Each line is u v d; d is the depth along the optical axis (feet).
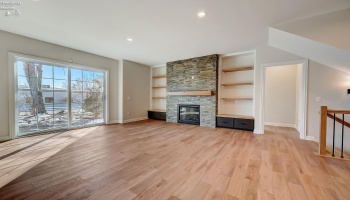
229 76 16.99
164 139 11.68
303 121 11.87
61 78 14.10
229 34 10.86
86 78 16.02
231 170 6.81
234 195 5.08
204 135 12.93
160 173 6.51
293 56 12.07
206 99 16.61
